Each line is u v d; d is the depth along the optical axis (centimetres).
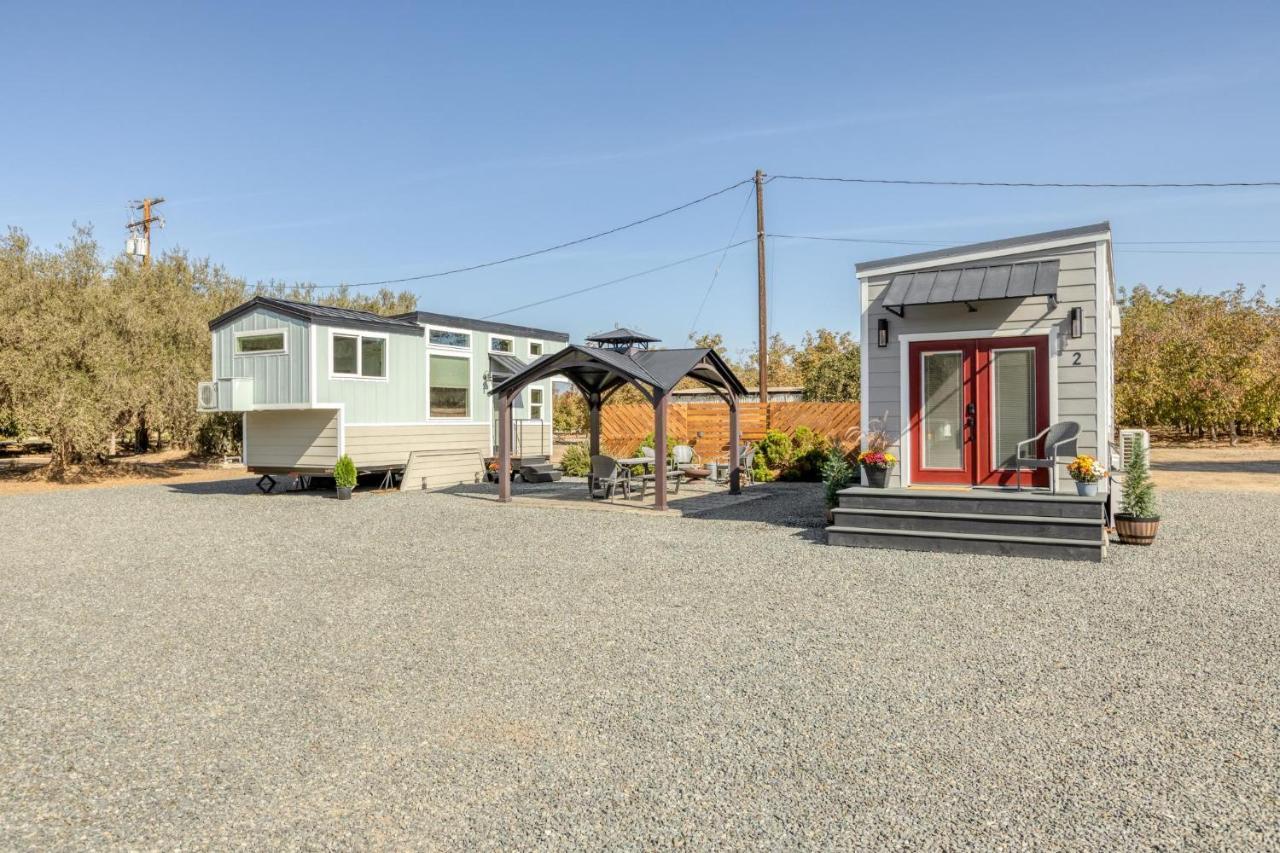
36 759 400
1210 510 1216
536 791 360
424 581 808
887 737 412
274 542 1067
